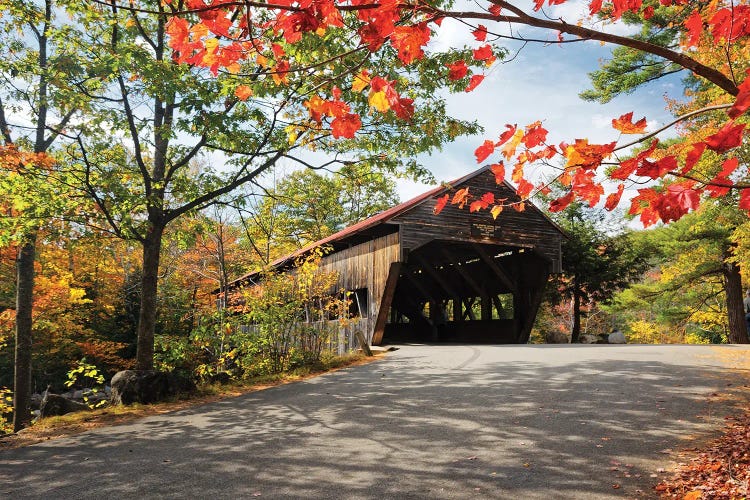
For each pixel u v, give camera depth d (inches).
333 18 94.3
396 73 353.1
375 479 209.6
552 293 1171.3
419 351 648.4
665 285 1087.6
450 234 738.8
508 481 200.2
